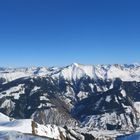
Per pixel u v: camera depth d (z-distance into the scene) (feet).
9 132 611.47
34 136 598.34
